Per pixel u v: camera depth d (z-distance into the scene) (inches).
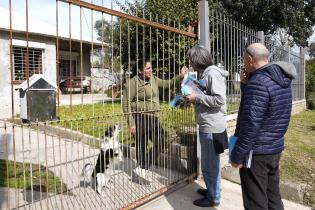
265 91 103.9
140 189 167.2
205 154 150.6
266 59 110.8
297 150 223.1
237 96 254.1
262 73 106.6
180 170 185.6
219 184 153.8
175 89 172.1
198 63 145.8
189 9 324.8
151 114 165.9
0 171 195.6
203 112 146.3
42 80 215.6
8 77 483.5
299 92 508.7
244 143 106.3
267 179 118.1
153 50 178.5
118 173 177.6
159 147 173.8
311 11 800.3
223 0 702.5
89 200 155.3
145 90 163.3
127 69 164.9
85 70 652.7
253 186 112.1
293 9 727.1
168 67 174.6
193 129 188.2
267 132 108.3
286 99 108.7
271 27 754.8
